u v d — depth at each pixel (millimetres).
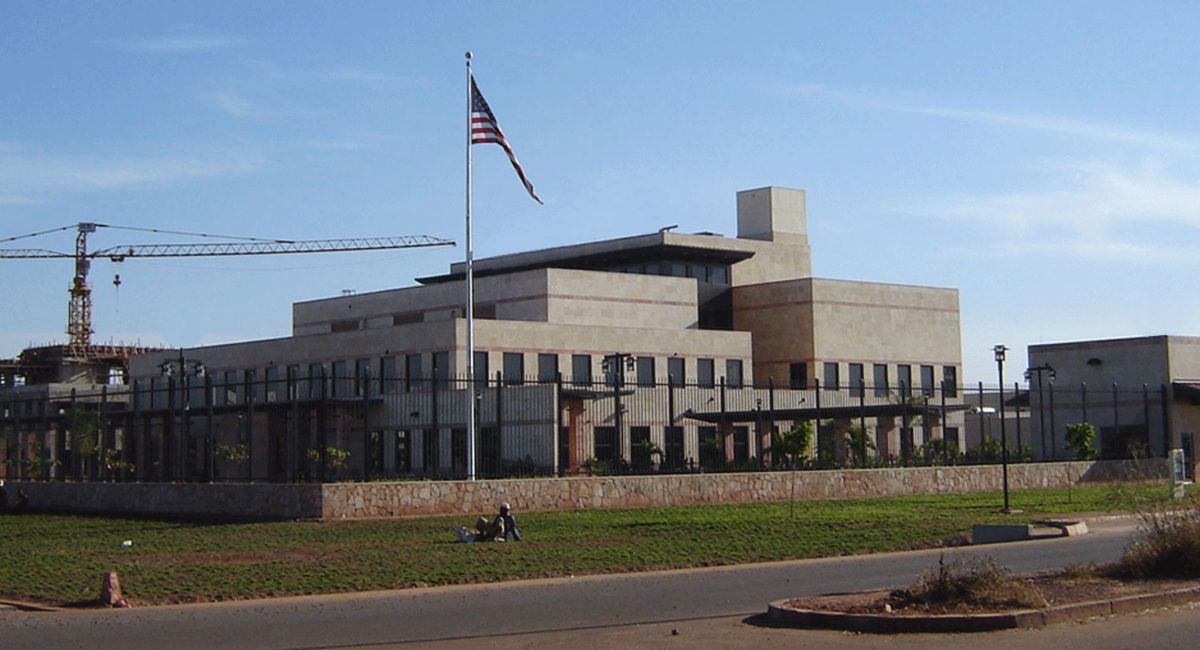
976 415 71500
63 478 40938
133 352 107062
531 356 55812
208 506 33219
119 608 17344
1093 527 28672
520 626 14938
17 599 18484
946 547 25047
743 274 72500
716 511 32750
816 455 51094
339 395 58375
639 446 45531
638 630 14469
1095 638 13289
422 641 13891
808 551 23891
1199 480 51375
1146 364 52406
